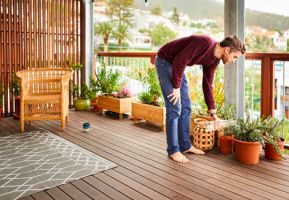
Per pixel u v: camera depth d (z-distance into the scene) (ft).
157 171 10.62
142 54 19.72
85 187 9.43
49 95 17.01
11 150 12.86
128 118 19.20
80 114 20.51
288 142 13.30
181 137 12.28
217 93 14.66
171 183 9.65
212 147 12.82
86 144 13.83
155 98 17.13
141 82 19.03
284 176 10.14
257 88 14.74
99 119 19.01
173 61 10.25
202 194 8.88
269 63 13.15
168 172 10.52
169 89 11.02
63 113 16.19
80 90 23.50
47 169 10.80
